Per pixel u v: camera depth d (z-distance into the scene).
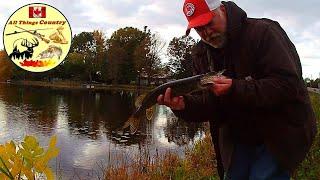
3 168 2.18
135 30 79.50
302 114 2.97
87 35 80.88
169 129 22.38
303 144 3.01
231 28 3.00
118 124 24.48
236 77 3.12
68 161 13.43
